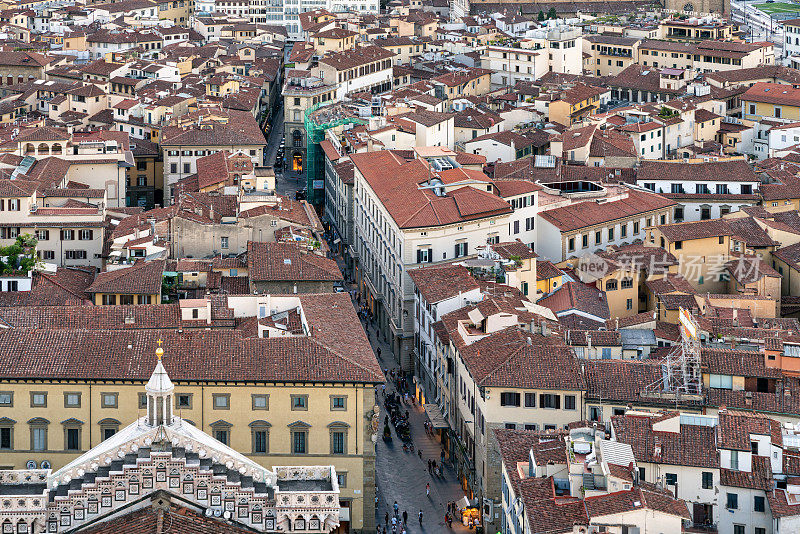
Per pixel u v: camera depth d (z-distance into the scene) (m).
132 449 174.75
